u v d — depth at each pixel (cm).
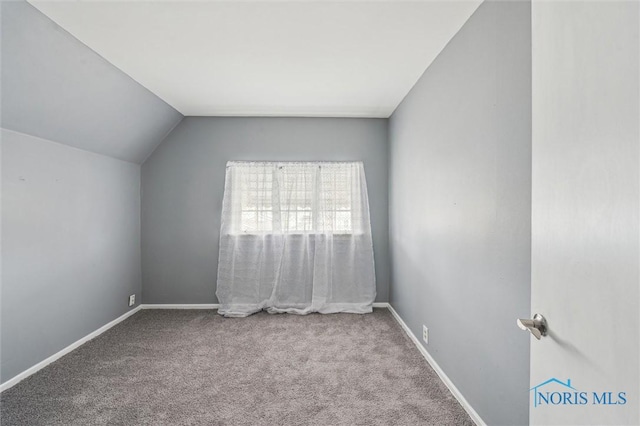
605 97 60
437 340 236
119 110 291
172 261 387
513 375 147
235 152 387
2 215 213
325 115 382
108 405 198
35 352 238
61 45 202
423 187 265
